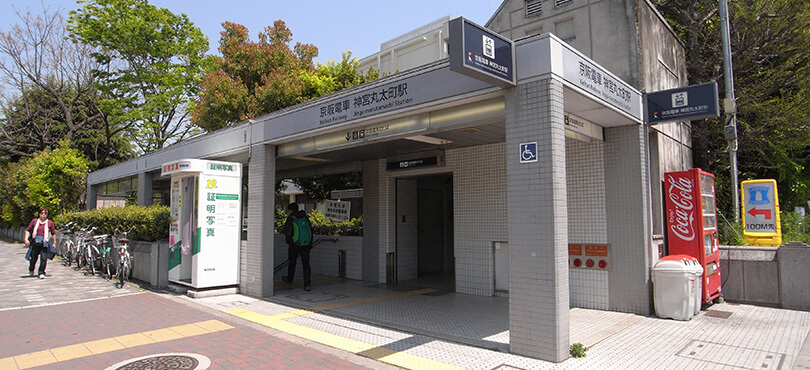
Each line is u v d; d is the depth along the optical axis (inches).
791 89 478.0
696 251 288.5
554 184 193.6
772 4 447.8
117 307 308.0
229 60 749.9
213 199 356.5
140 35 1021.8
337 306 312.7
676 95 279.7
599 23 312.7
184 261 374.3
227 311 297.1
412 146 360.2
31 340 228.7
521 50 209.0
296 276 477.1
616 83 258.5
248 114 663.8
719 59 473.7
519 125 206.7
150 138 1140.5
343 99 299.0
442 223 496.7
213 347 216.7
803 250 284.2
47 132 1167.6
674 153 357.4
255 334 240.1
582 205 303.9
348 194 586.6
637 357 197.0
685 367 183.9
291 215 388.2
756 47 470.0
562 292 193.2
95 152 1214.9
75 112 1210.0
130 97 1070.4
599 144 299.0
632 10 298.5
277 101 661.9
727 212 462.3
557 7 336.5
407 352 207.5
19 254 725.9
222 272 358.9
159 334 239.6
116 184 767.1
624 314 278.2
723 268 313.6
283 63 746.8
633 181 284.4
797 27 450.0
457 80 233.8
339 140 314.5
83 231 522.9
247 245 365.4
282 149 366.0
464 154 360.8
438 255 489.4
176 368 186.4
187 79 1111.0
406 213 437.1
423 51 1020.5
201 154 454.3
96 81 1081.4
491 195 343.3
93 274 467.2
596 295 295.3
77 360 197.2
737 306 297.6
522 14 357.7
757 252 302.8
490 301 325.7
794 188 519.5
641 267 278.2
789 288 286.7
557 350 189.3
